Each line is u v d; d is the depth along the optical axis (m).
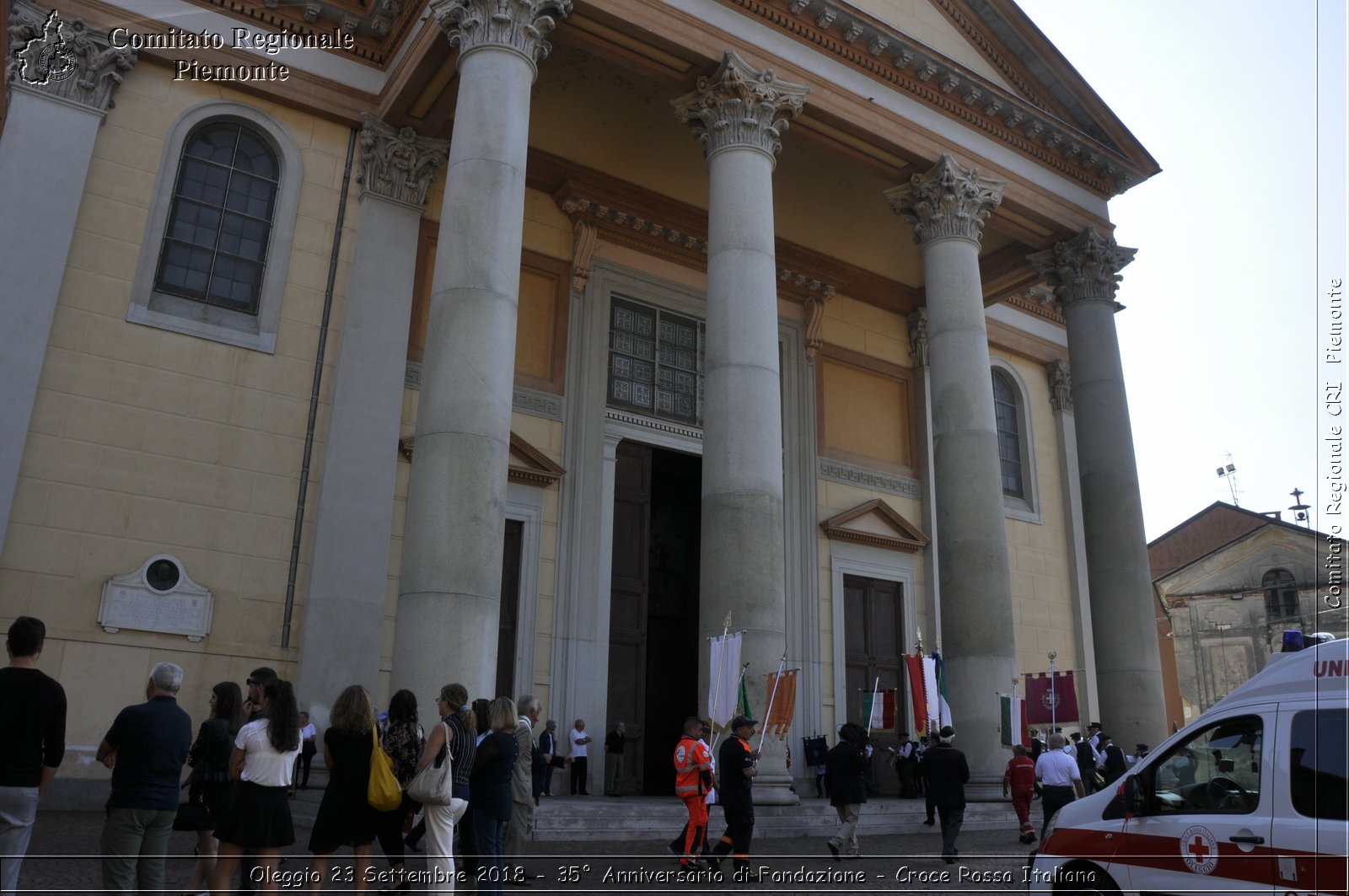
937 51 18.03
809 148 18.72
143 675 13.02
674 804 13.55
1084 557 23.52
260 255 15.43
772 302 14.17
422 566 10.99
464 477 11.26
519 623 16.72
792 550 20.06
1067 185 19.31
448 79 15.26
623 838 12.14
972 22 18.91
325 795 6.48
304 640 13.96
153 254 14.38
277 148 15.80
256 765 6.01
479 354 11.72
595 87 17.36
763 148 14.82
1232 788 5.88
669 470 20.61
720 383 13.66
